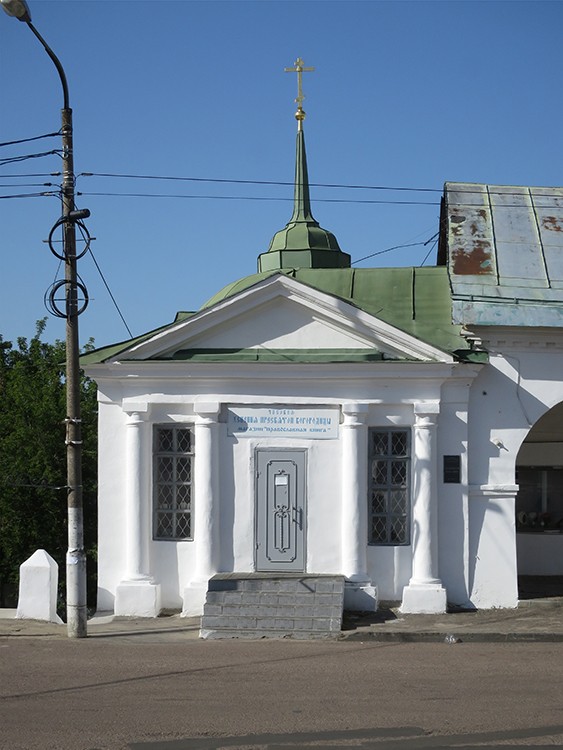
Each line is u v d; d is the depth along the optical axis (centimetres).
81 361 1861
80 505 1570
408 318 1947
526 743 904
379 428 1775
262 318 1794
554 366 1788
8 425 3434
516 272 1908
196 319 1772
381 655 1380
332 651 1413
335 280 2045
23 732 949
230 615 1588
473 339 1778
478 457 1778
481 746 895
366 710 1032
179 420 1795
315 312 1773
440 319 1938
